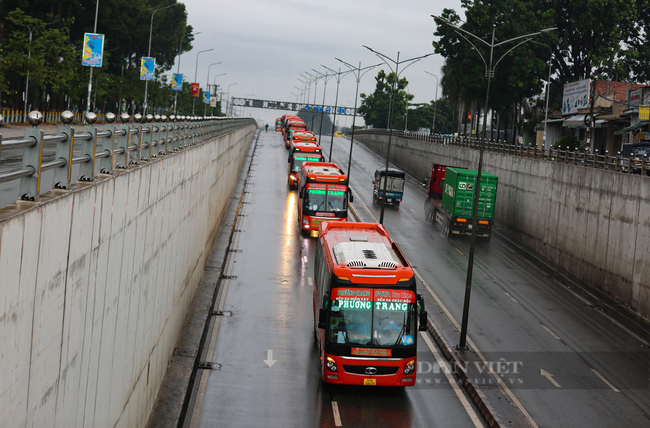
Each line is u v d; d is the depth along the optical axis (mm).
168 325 17703
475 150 57188
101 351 9883
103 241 9562
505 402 18000
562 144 60312
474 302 28875
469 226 42031
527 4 68125
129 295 11805
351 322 17312
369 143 116812
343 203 39656
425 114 165250
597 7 65188
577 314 28672
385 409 17281
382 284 17453
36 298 6762
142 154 14055
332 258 18891
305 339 22656
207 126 28891
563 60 75625
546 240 39062
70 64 61062
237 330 23094
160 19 103812
